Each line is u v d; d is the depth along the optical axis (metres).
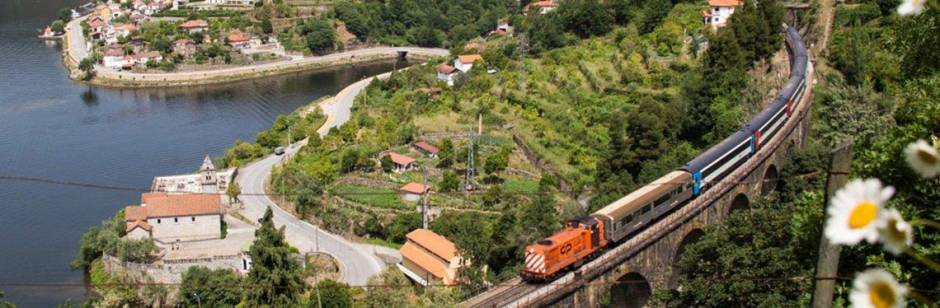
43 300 133.38
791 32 196.38
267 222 119.25
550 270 87.56
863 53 169.62
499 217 135.62
